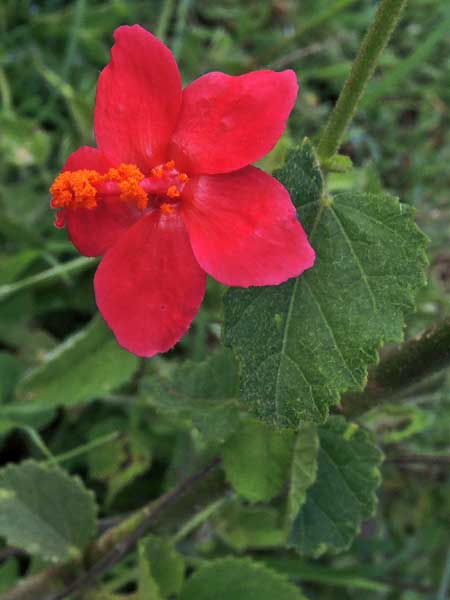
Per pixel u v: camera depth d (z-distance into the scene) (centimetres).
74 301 23
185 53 27
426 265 11
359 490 14
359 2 31
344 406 14
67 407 21
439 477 22
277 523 19
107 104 11
